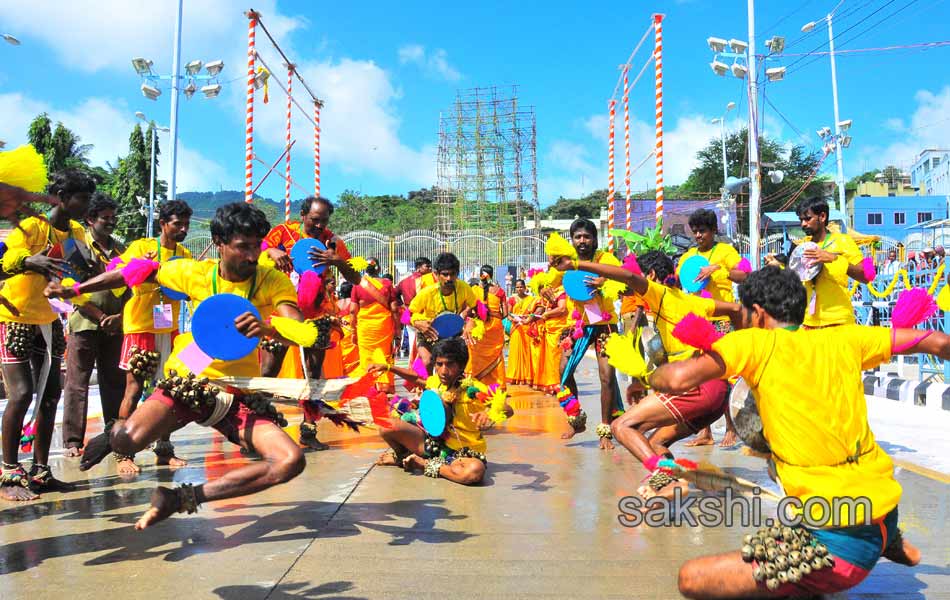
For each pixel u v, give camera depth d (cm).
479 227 5422
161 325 546
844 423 268
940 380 1055
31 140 3916
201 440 683
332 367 816
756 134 1848
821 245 579
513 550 367
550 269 692
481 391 533
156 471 548
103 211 544
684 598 305
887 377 1009
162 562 349
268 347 540
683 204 4031
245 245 360
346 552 363
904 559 312
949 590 318
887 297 1141
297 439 674
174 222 527
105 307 559
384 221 5806
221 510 439
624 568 342
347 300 1041
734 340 279
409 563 348
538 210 5506
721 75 1859
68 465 569
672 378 283
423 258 1001
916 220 4469
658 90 993
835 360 273
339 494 477
